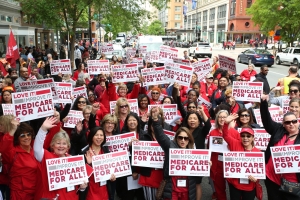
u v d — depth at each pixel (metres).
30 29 27.12
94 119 5.54
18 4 25.16
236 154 4.57
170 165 4.54
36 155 4.14
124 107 6.02
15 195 4.30
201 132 5.44
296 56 28.45
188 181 4.57
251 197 4.62
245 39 67.81
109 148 5.24
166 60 12.85
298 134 4.55
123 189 5.36
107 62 11.28
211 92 10.20
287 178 4.45
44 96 5.08
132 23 21.25
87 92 9.20
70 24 19.95
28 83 6.39
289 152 4.37
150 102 7.57
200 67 10.77
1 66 11.98
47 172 4.05
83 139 5.27
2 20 22.00
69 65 11.27
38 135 4.15
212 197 5.65
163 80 8.27
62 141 4.21
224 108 6.25
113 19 20.22
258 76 9.95
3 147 4.22
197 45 40.25
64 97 7.67
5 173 4.64
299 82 7.07
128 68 8.64
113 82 8.62
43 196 4.09
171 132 5.54
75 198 4.22
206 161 4.53
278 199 4.65
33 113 5.03
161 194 4.59
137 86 8.31
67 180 4.14
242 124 5.74
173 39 73.56
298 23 29.73
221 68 12.06
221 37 75.94
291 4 29.16
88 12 20.77
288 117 4.48
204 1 89.06
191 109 6.35
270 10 31.00
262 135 5.91
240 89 7.09
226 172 4.58
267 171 4.71
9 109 6.09
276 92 7.98
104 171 4.50
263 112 5.02
